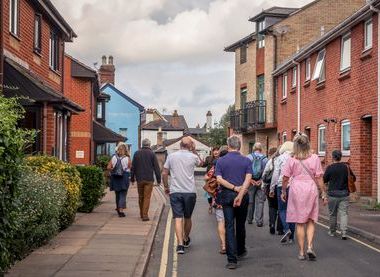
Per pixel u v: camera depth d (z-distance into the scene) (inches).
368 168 775.1
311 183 394.6
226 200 366.6
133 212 652.7
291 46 1336.1
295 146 402.6
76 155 1318.9
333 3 1342.3
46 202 387.2
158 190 1121.4
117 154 610.9
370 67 745.6
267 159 563.5
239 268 363.3
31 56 776.3
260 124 1381.6
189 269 362.0
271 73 1333.7
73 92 1318.9
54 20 879.7
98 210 666.8
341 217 486.3
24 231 348.2
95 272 327.3
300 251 392.8
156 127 3678.6
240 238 389.4
